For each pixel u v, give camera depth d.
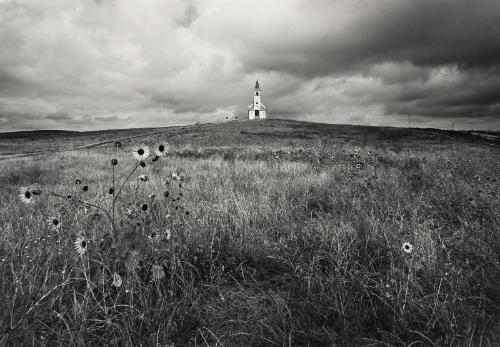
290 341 2.43
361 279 3.26
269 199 6.59
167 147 3.40
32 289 2.80
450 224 5.27
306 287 3.25
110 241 3.86
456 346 2.49
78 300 2.87
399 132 53.44
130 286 2.88
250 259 4.02
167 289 3.17
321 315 2.87
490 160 14.68
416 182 8.35
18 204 5.84
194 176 10.42
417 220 4.86
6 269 3.18
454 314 2.73
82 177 10.55
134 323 2.60
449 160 14.07
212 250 3.93
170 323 2.59
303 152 16.56
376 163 12.32
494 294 3.18
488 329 2.66
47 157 18.22
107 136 55.53
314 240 4.30
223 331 2.66
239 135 46.47
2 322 2.32
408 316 2.78
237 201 6.13
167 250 3.48
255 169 11.70
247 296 3.19
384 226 4.52
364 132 54.44
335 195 6.93
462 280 3.24
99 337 2.46
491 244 4.17
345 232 4.38
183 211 5.12
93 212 4.76
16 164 14.61
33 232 4.13
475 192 6.41
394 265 3.63
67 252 3.56
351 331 2.66
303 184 8.23
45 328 2.49
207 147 27.95
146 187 7.28
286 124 68.06
